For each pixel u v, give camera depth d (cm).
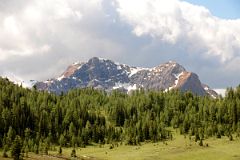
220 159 19638
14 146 18038
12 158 18138
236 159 19425
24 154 19825
